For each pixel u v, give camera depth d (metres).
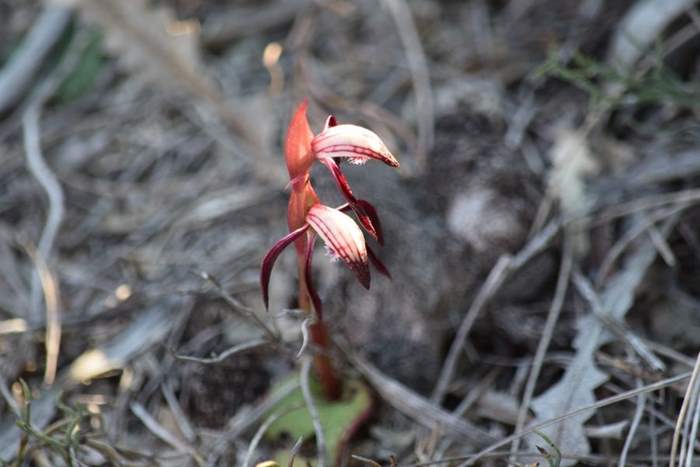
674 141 4.66
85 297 4.70
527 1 5.76
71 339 4.43
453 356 4.02
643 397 3.63
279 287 4.37
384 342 4.10
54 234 4.84
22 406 4.11
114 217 5.10
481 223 4.34
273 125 5.27
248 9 6.12
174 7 6.18
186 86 5.12
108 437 3.82
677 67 4.97
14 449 3.90
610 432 3.61
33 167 5.18
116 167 5.37
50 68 5.86
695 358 3.95
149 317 4.43
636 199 4.48
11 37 6.11
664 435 3.66
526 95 5.22
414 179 4.66
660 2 4.97
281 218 4.75
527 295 4.30
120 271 4.80
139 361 4.25
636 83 4.41
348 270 4.22
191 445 3.91
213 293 4.34
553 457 3.35
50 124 5.63
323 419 3.80
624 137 4.90
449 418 3.83
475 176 4.51
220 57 5.95
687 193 4.34
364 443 3.89
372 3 5.86
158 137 5.48
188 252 4.76
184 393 4.14
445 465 3.68
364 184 4.50
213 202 4.96
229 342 4.24
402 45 5.66
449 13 5.88
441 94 5.13
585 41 5.29
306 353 3.84
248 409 4.07
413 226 4.38
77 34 5.90
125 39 5.07
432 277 4.21
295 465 3.66
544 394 3.80
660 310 4.14
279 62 5.79
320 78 5.57
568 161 4.63
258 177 5.05
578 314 4.19
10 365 4.27
